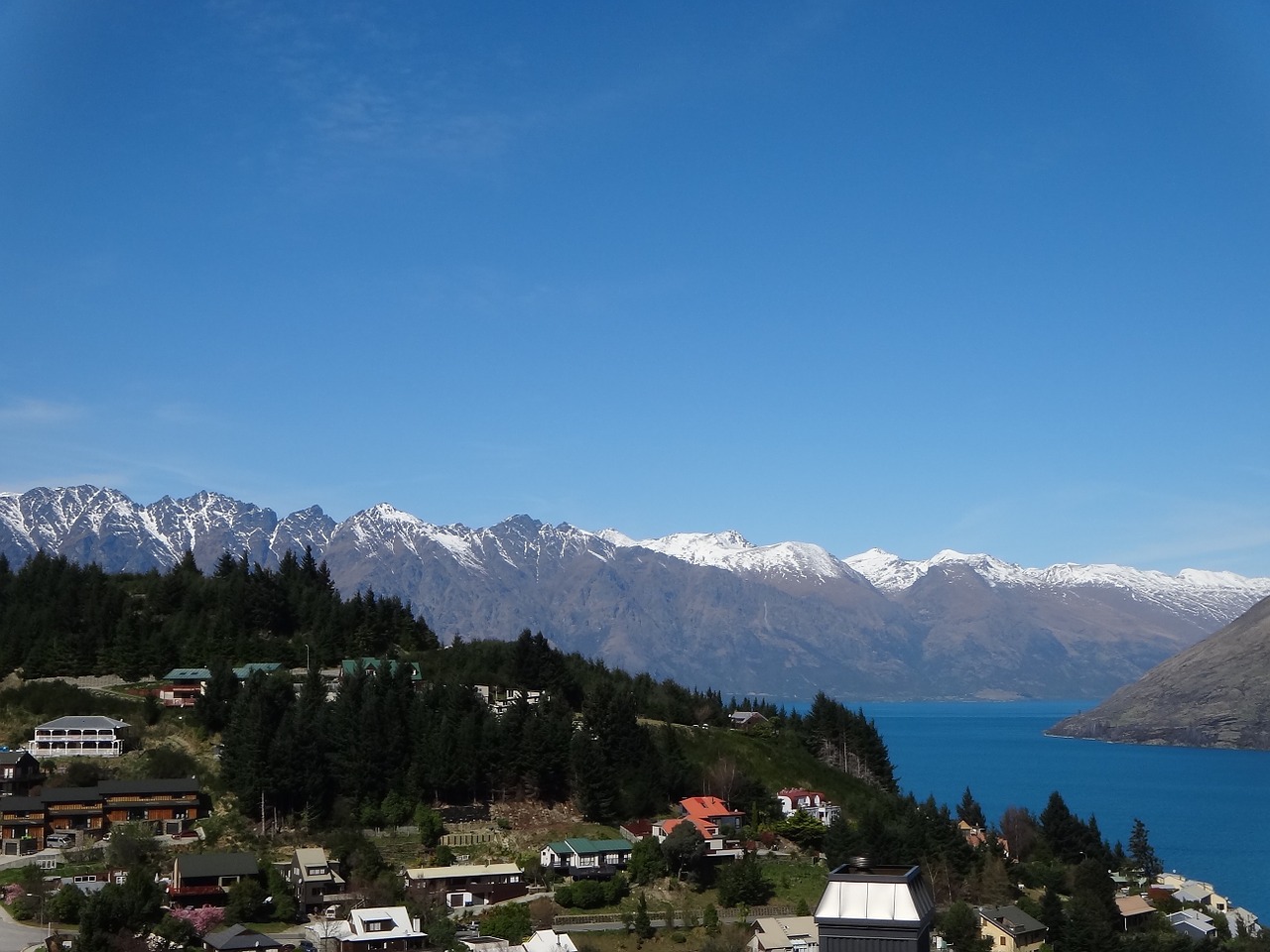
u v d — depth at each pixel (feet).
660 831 648.79
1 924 492.95
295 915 536.83
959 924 558.97
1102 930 552.82
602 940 527.81
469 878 574.15
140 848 579.07
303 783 632.79
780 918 534.37
